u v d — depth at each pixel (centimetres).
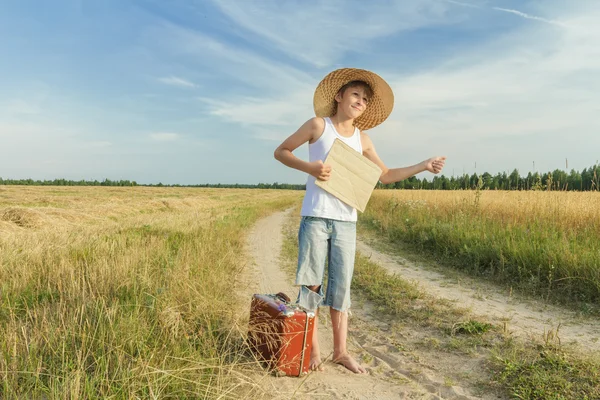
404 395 314
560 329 455
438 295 610
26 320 376
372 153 376
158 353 312
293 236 1464
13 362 282
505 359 355
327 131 345
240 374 294
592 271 591
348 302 360
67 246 702
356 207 338
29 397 266
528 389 308
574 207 961
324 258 350
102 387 261
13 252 623
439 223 1148
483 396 314
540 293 620
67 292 455
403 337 449
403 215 1513
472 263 829
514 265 726
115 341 322
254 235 1438
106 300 418
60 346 314
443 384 333
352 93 342
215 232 1153
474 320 475
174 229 1084
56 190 5412
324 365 367
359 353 410
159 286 488
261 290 656
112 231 992
